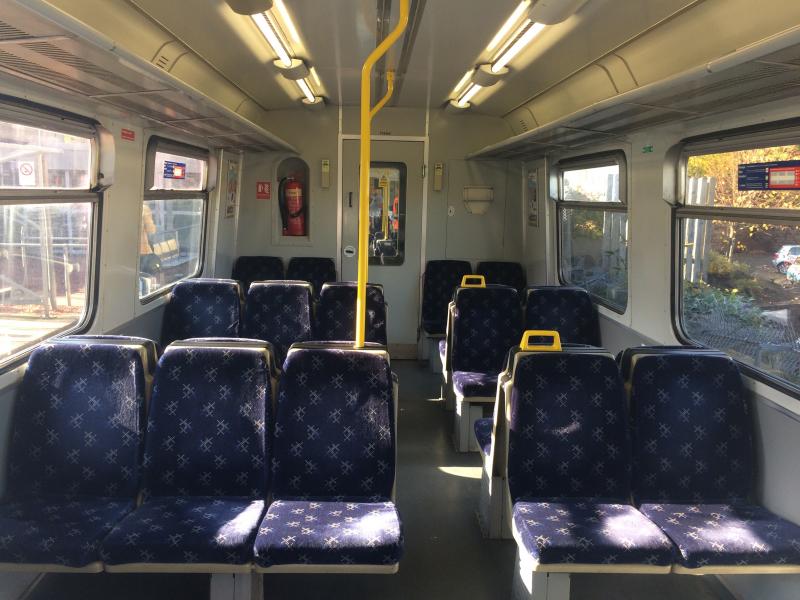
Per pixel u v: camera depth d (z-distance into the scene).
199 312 5.06
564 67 4.43
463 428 4.81
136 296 4.59
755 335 3.15
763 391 2.93
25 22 2.06
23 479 2.84
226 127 4.87
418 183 7.62
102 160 3.94
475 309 5.13
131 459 2.85
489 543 3.47
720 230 3.49
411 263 7.72
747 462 2.95
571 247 6.34
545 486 2.94
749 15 2.69
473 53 4.58
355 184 7.54
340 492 2.87
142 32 3.43
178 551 2.45
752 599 2.84
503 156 7.06
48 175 3.37
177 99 3.50
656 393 2.98
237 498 2.85
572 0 3.07
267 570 2.49
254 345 2.97
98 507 2.74
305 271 7.43
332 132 7.46
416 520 3.72
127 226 4.37
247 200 7.52
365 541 2.48
